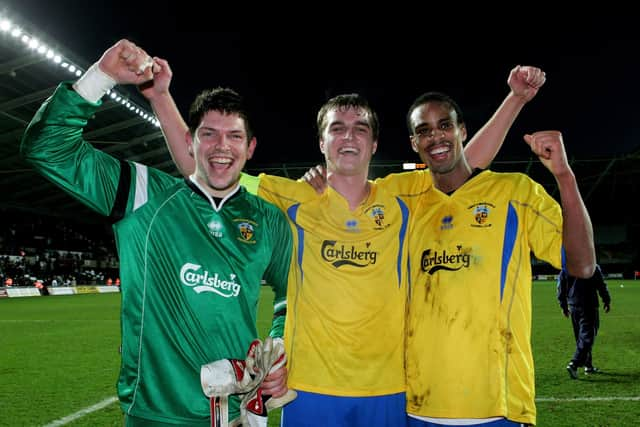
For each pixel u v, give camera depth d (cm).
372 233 256
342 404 239
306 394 243
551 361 654
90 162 209
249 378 198
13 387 535
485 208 251
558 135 228
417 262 256
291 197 273
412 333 248
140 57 201
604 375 573
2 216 3259
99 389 526
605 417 417
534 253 251
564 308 596
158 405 198
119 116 2638
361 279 247
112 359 689
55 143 199
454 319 238
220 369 193
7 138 2434
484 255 244
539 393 495
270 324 1064
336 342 243
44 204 3556
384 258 254
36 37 1806
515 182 258
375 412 239
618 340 820
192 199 217
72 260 3356
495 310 238
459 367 233
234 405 210
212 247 212
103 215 215
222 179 216
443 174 266
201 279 206
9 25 1716
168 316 204
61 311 1443
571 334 887
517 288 243
